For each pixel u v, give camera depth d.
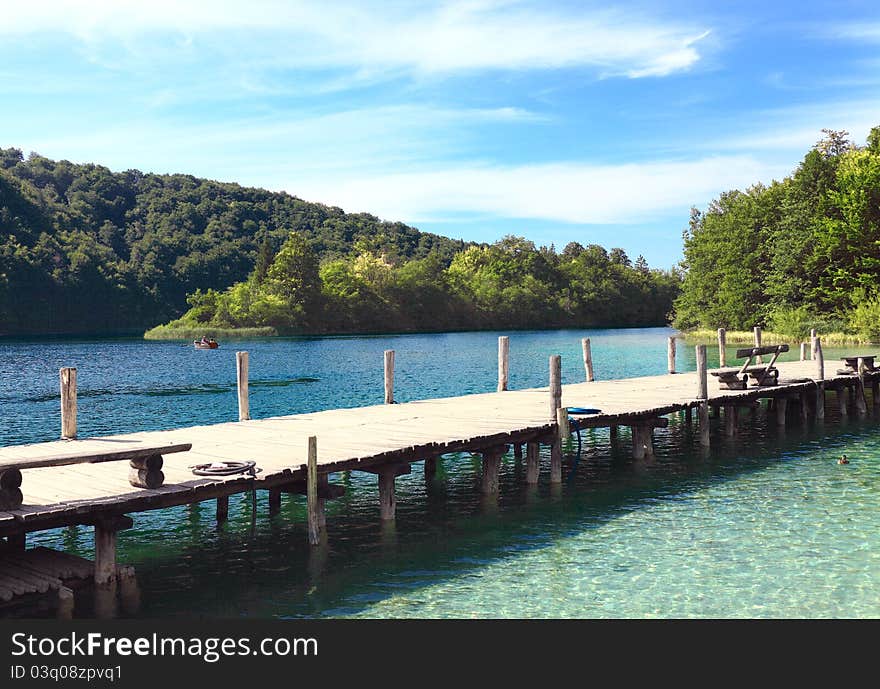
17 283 128.62
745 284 76.88
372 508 15.73
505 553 12.81
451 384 39.59
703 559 12.27
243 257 175.50
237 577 11.83
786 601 10.59
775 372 24.98
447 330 140.38
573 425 17.53
